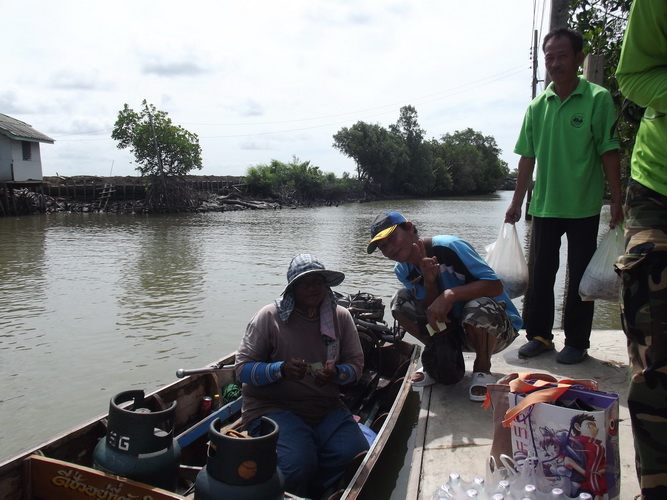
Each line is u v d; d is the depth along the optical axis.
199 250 19.62
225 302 11.46
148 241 22.52
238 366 3.78
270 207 49.59
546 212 4.31
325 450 3.81
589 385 2.70
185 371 4.20
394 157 74.38
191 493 3.44
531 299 4.67
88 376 7.36
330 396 3.93
